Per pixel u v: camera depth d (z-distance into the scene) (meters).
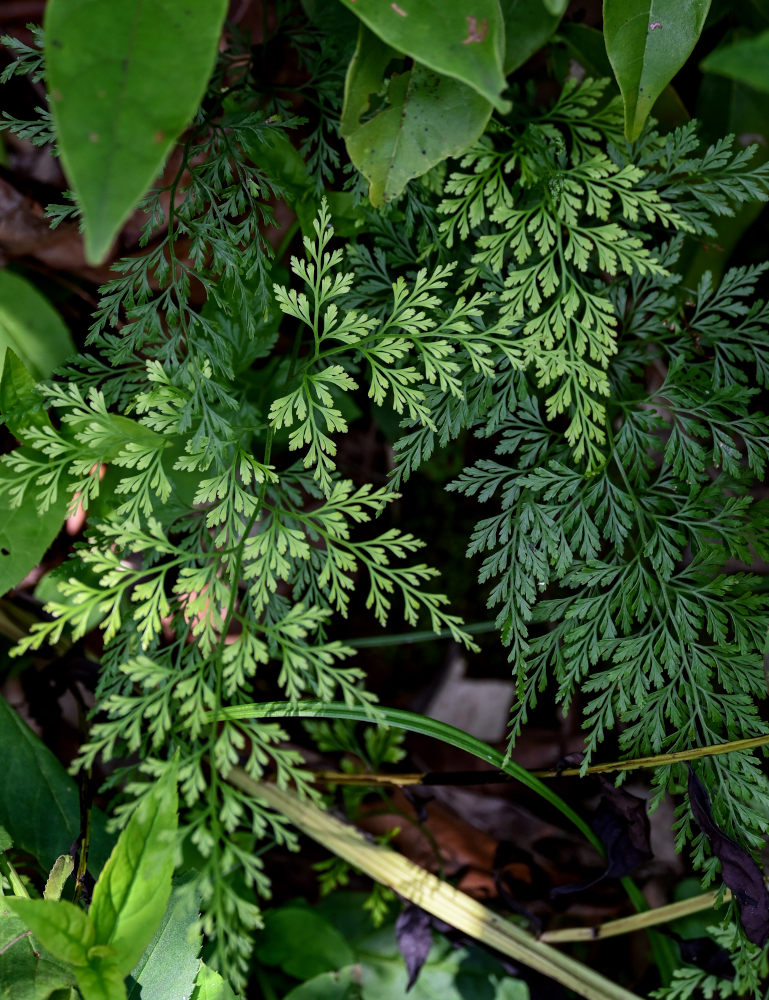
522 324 1.14
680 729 1.11
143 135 0.93
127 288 1.13
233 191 1.13
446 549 1.46
